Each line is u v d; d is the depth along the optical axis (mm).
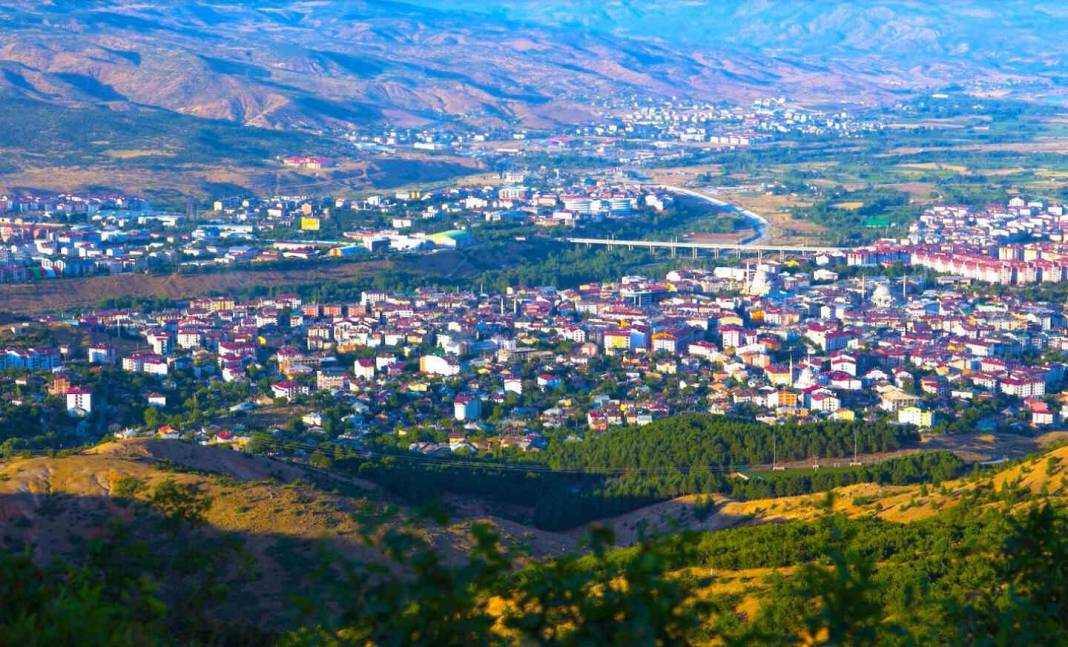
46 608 64688
